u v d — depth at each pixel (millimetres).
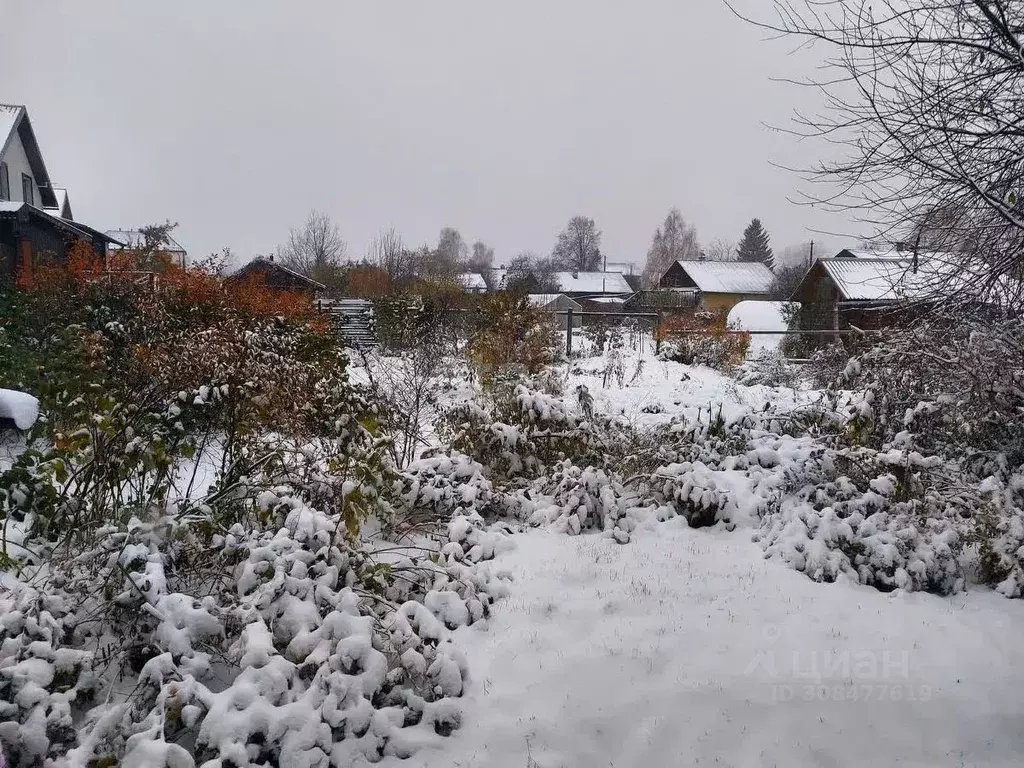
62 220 20062
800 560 5473
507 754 3461
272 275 26047
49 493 4324
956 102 4512
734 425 7500
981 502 5574
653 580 5227
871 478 6227
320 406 6535
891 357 7023
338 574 4191
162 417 5176
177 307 10703
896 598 5016
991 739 3662
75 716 3338
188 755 2881
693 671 4102
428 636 4031
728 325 23172
